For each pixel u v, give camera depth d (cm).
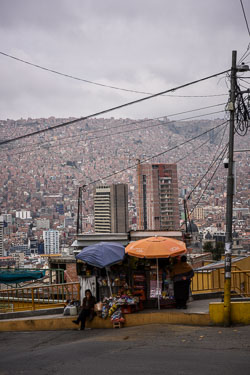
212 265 1991
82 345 1127
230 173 1341
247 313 1291
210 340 1091
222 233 18625
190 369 827
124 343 1115
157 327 1301
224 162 1349
